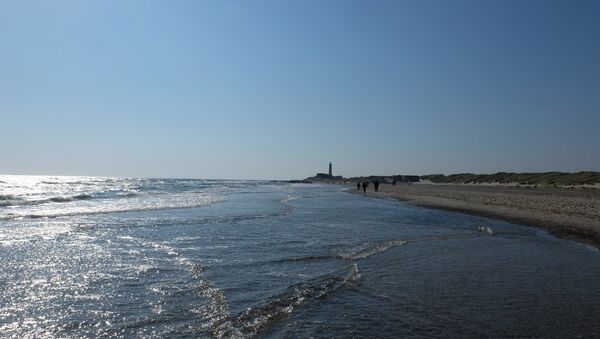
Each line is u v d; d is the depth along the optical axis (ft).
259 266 39.17
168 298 29.12
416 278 35.24
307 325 24.11
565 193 166.50
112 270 36.99
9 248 46.24
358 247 49.62
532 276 36.06
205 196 169.68
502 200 125.29
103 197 149.79
